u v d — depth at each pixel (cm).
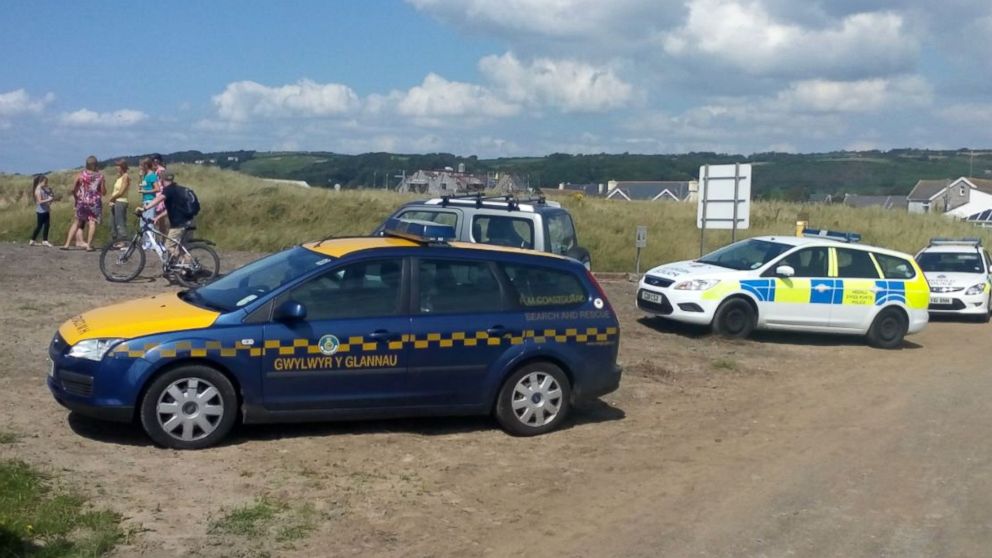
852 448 905
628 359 1301
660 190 7519
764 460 851
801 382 1252
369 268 848
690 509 706
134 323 775
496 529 648
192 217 1573
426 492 715
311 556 580
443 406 861
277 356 793
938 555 625
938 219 4178
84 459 722
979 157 10388
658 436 922
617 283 2292
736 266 1590
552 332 892
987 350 1659
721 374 1262
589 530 653
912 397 1179
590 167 8506
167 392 764
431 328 846
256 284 846
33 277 1574
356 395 827
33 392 895
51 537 561
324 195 3391
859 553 624
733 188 2148
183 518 622
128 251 1579
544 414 898
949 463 859
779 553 621
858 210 4225
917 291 1606
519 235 1259
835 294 1567
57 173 4366
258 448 795
